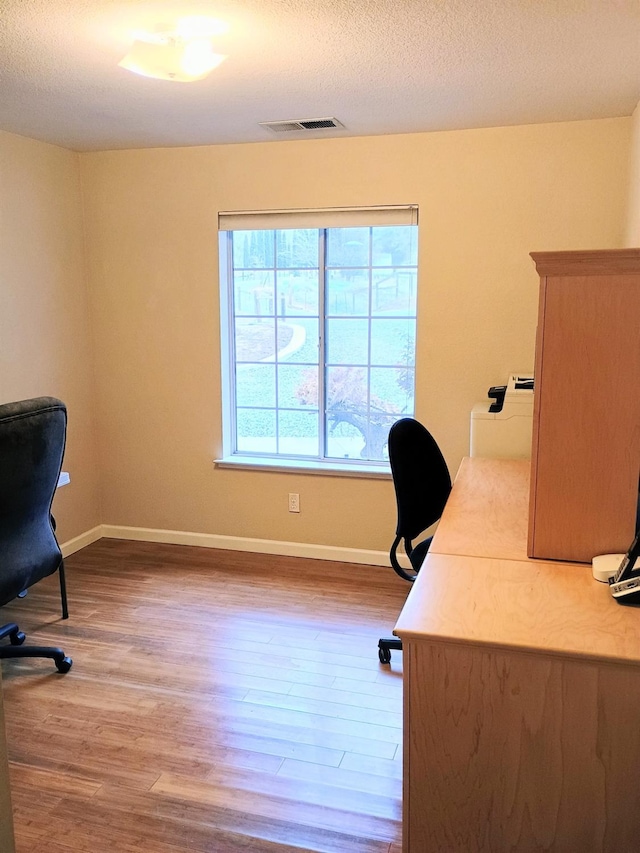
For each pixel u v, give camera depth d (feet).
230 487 13.50
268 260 13.01
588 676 4.67
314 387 13.17
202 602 11.26
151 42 7.22
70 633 10.22
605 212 10.87
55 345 12.81
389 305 12.52
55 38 7.21
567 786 4.89
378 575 12.35
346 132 11.45
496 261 11.45
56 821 6.52
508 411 10.29
